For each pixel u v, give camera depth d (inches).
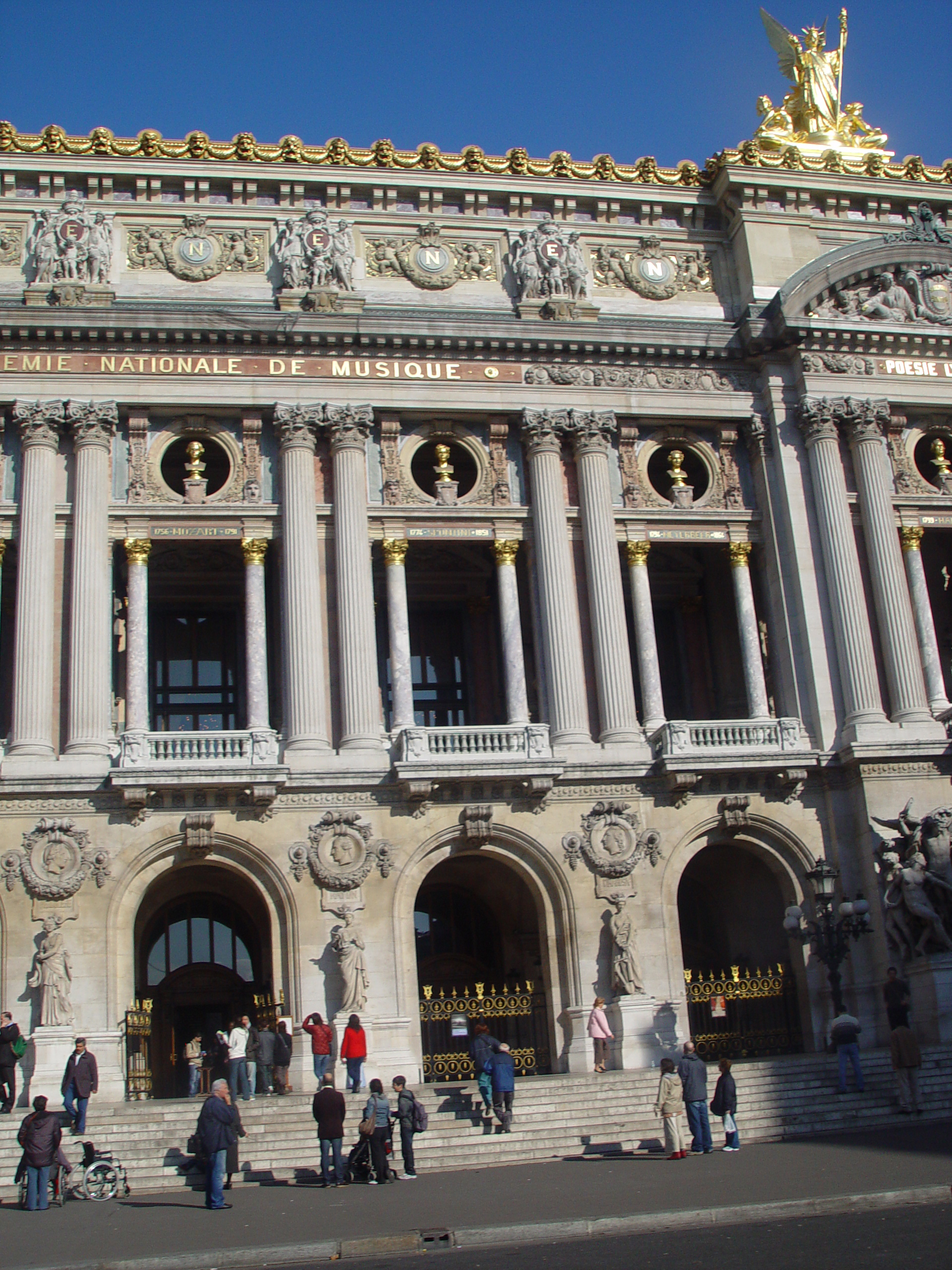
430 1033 1471.5
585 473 1654.8
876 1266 611.5
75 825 1421.0
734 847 1632.6
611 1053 1443.2
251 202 1700.3
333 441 1605.6
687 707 1847.9
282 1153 1118.4
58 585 1517.0
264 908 1531.7
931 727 1594.5
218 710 1790.1
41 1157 946.7
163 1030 1611.7
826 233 1824.6
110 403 1565.0
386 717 1798.7
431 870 1550.2
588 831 1517.0
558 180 1770.4
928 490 1727.4
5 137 1643.7
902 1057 1220.5
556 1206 848.9
